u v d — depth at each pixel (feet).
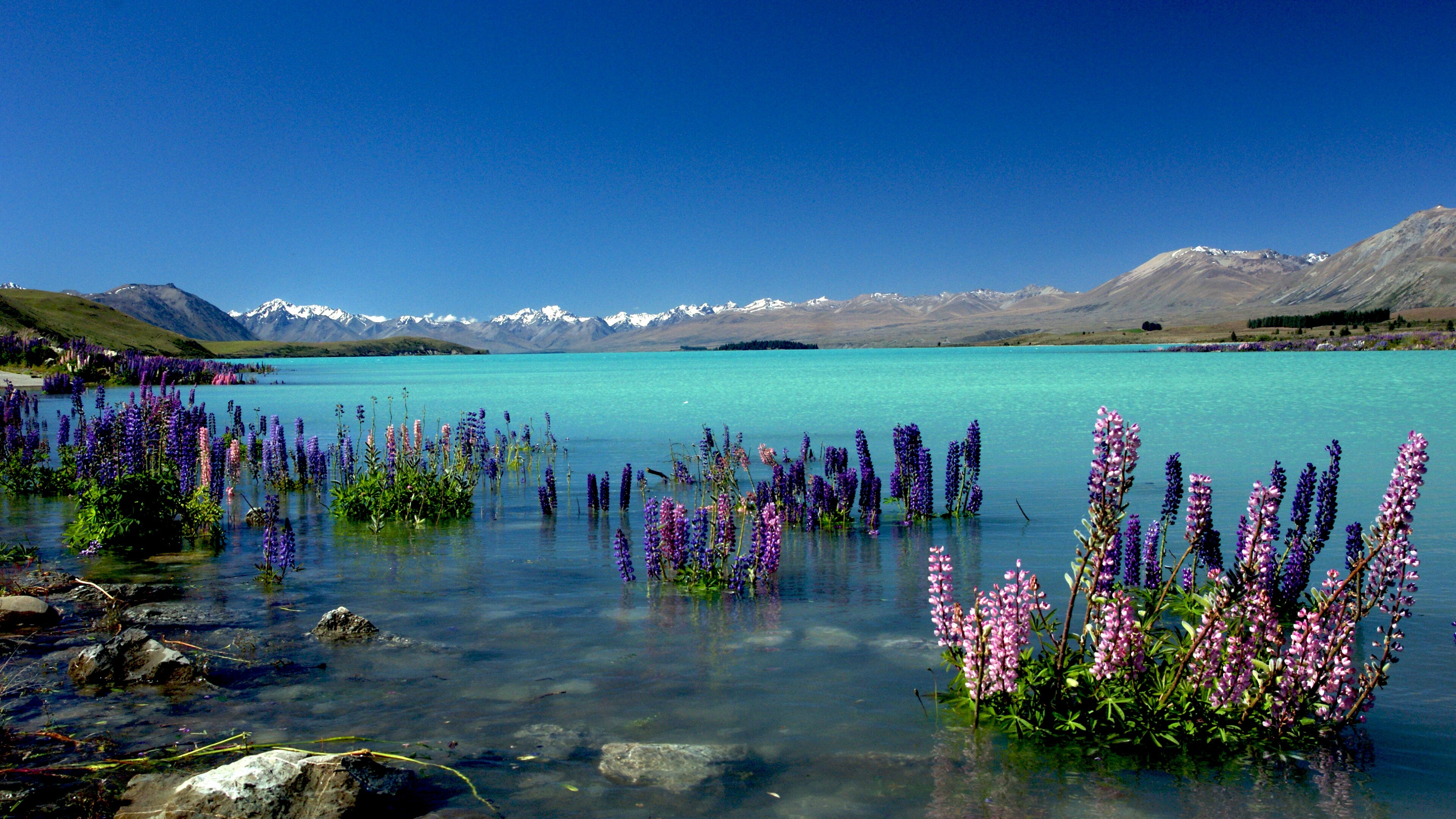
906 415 129.70
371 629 30.63
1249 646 23.15
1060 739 22.59
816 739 22.24
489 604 35.12
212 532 49.75
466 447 72.54
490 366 584.40
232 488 64.80
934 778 20.16
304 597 36.09
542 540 49.24
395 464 58.49
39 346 215.51
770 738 22.22
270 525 44.42
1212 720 22.86
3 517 55.21
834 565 42.55
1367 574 34.14
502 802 18.51
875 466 78.69
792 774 20.17
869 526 51.65
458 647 29.40
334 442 95.76
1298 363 349.00
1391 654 26.20
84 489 50.70
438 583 38.78
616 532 51.75
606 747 21.44
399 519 55.16
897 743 22.08
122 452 50.80
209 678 26.17
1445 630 30.81
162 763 20.24
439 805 18.38
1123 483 23.27
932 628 31.83
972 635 24.25
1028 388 203.21
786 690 25.55
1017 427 108.68
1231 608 24.90
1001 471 72.90
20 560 42.83
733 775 20.07
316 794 18.11
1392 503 23.15
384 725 22.70
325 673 26.71
